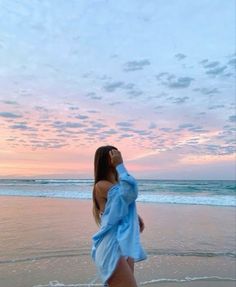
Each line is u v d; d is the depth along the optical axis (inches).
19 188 1699.1
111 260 120.0
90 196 1143.0
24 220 508.7
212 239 376.2
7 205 769.6
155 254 307.6
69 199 992.9
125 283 119.0
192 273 253.9
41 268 257.8
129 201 123.1
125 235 120.7
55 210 657.6
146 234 405.7
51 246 329.1
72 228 432.1
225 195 1170.6
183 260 289.4
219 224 492.7
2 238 368.5
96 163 133.1
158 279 239.8
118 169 126.3
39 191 1406.3
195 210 708.0
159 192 1332.4
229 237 389.4
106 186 127.3
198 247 337.7
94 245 126.8
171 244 350.3
